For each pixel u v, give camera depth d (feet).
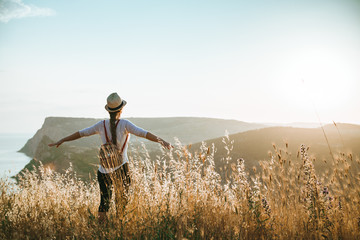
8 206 9.75
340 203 9.58
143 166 10.68
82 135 11.01
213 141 137.08
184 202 9.31
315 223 8.58
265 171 10.13
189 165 10.50
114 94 10.77
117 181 9.69
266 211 9.23
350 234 8.25
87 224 8.32
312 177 9.85
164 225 7.96
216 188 10.51
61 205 10.92
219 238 7.54
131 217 8.59
